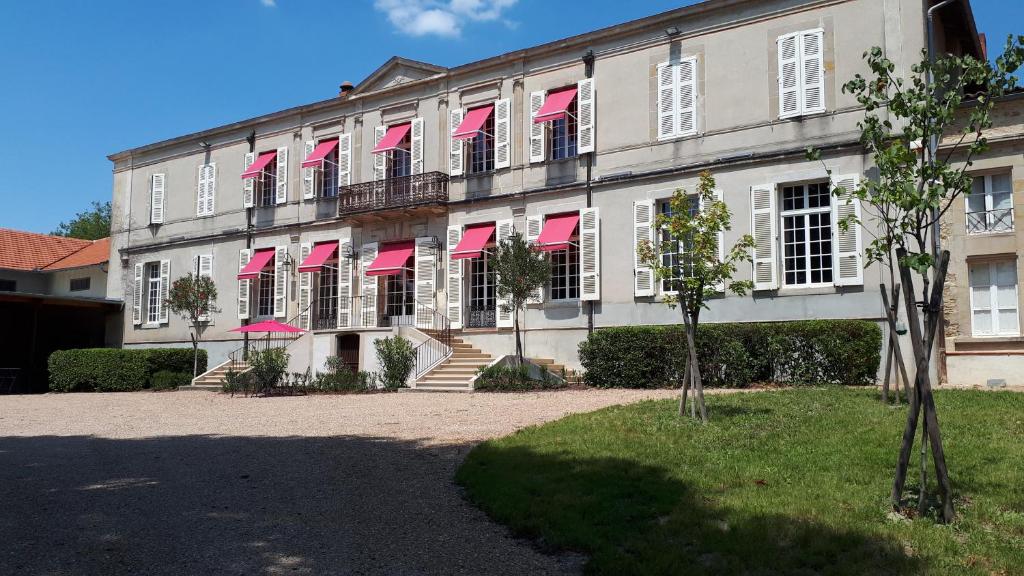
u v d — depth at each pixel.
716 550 5.09
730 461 7.42
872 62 6.22
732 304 16.45
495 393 15.52
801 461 7.33
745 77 16.91
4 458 9.36
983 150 5.80
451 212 21.23
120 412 15.09
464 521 6.10
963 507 5.85
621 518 5.84
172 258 27.14
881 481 6.57
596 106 19.02
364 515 6.29
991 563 4.80
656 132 18.02
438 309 21.23
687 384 9.87
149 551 5.39
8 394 22.48
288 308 24.20
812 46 16.11
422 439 9.86
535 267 17.11
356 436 10.33
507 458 7.98
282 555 5.29
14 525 6.08
